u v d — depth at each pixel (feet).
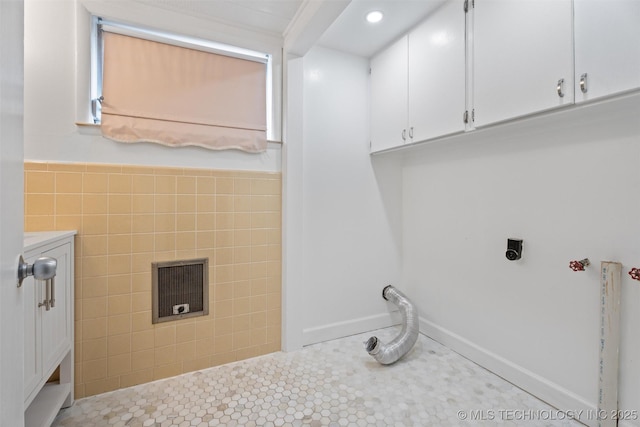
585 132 4.65
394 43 7.20
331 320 7.70
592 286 4.58
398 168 8.59
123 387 5.58
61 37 5.15
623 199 4.24
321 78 7.50
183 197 6.07
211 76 6.29
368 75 8.11
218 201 6.40
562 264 4.96
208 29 6.22
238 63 6.57
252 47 6.67
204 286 6.27
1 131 1.76
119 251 5.55
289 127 6.89
